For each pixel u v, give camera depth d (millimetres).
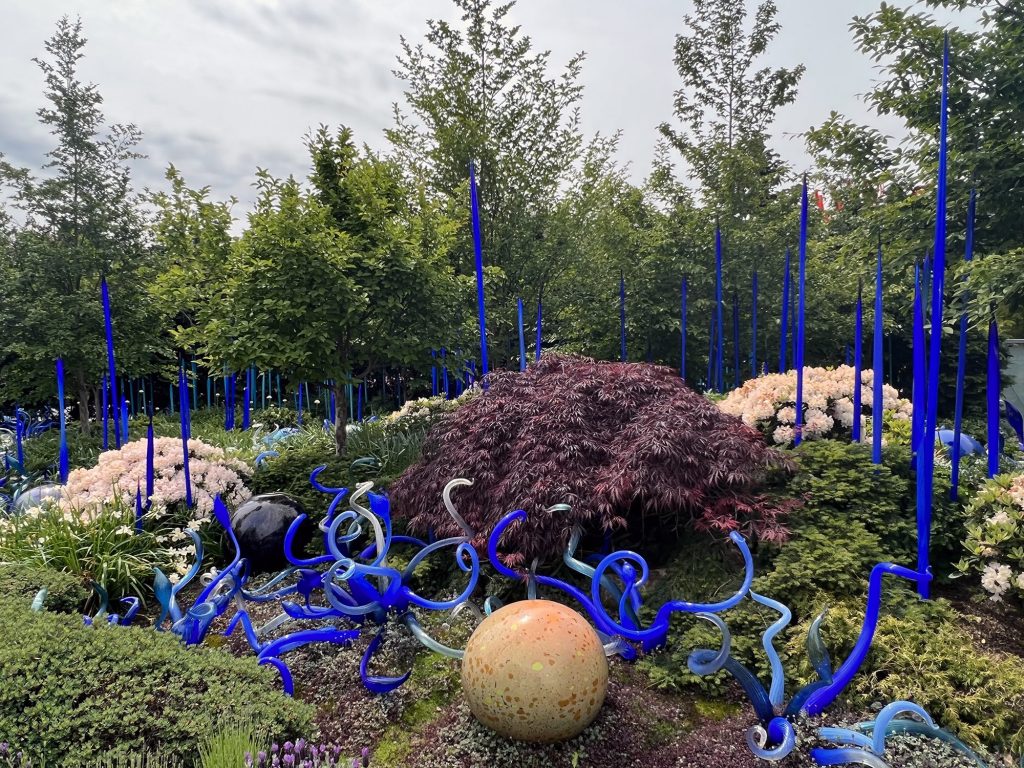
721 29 10039
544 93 10102
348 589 3807
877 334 4082
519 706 2480
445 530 3836
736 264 9414
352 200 6348
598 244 10664
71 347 9008
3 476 7301
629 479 3539
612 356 10078
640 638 3020
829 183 7434
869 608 2645
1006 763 2361
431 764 2598
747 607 3355
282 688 3133
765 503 3727
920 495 3266
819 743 2510
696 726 2803
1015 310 5215
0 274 9508
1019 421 6953
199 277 6715
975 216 5641
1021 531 3277
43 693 2340
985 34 5480
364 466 5637
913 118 5902
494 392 4691
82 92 9633
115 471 5160
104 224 9703
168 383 15375
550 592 3916
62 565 4156
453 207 9312
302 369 5891
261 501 4719
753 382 5609
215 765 2096
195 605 3432
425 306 6230
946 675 2682
